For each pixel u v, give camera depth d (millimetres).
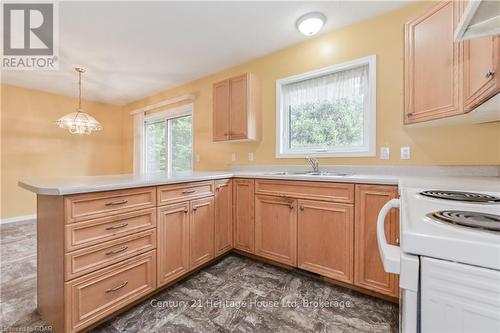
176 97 3791
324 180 1755
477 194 919
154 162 4539
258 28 2277
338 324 1356
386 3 1930
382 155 2053
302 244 1874
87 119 3109
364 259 1592
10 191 3693
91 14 2039
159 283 1601
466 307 420
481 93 1129
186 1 1892
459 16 1341
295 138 2646
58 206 1186
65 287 1146
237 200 2295
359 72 2236
